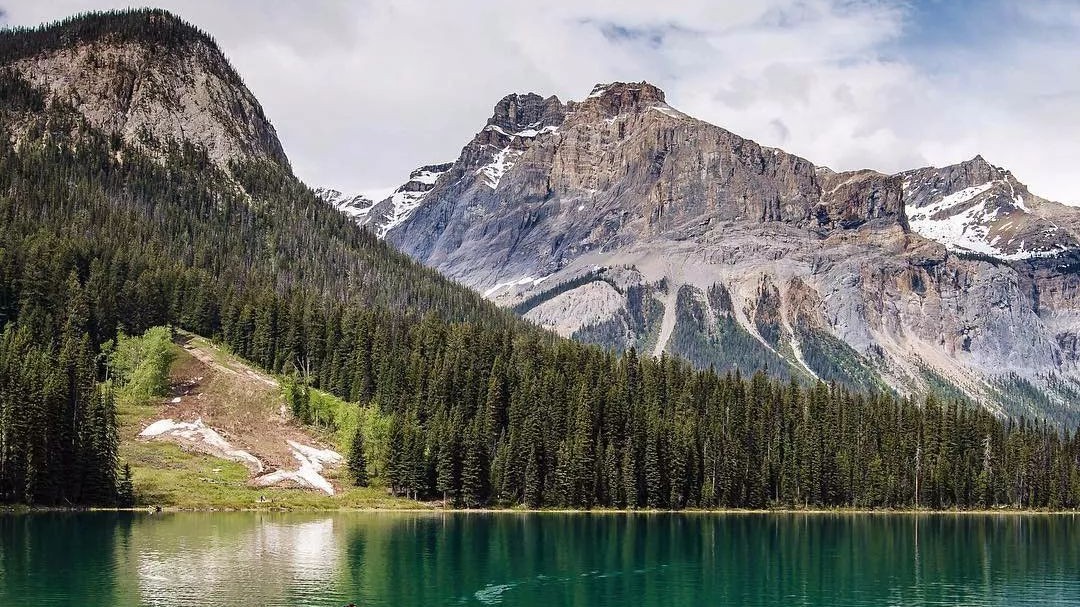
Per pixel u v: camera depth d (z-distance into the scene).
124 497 183.00
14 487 172.00
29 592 109.25
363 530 167.38
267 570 125.69
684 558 152.25
